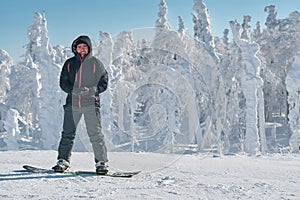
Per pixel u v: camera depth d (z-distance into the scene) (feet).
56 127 76.74
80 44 15.71
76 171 16.35
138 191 12.30
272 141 102.63
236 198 11.45
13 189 12.49
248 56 60.70
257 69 60.39
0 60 119.96
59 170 15.85
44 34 79.82
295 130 64.23
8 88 118.21
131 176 15.30
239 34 70.28
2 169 16.76
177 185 13.37
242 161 24.09
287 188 13.20
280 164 22.89
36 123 96.84
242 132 79.30
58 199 11.05
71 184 13.41
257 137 59.11
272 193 12.25
